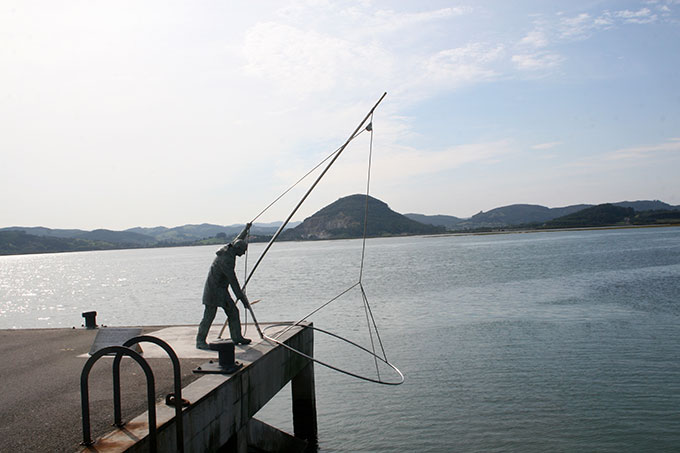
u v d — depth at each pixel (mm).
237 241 11461
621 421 14547
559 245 131250
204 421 7547
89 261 189750
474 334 26375
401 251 142125
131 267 127188
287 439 13188
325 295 46156
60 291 65062
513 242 172125
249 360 9719
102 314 40062
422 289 48406
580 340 24016
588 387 17375
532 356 21516
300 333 13102
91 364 6152
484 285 49594
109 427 6645
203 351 11000
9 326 36062
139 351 10672
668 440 13336
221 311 38281
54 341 13172
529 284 48750
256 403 9695
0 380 9320
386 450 13445
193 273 92062
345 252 153000
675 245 108062
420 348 23781
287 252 178500
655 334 24641
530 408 15789
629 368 19281
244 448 9070
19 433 6629
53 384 8930
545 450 13102
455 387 18000
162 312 39625
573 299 37594
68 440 6336
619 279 49938
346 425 15094
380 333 27656
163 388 8281
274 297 45781
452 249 139000
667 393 16500
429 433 14352
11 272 123188
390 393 17688
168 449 6590
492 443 13617
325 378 19672
